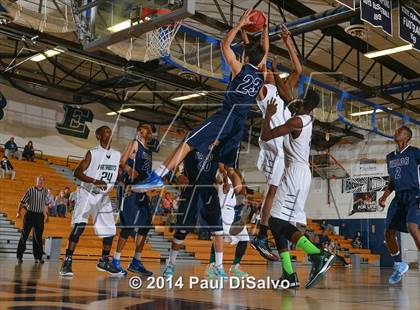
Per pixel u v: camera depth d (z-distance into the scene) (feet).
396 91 49.24
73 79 56.03
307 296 10.34
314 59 49.03
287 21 38.65
